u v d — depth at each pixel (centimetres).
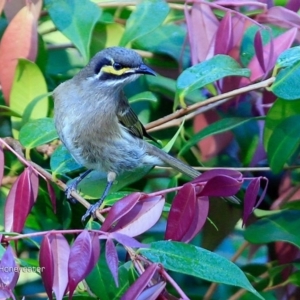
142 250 650
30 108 921
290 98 832
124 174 973
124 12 1072
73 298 790
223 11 1005
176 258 644
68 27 950
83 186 930
